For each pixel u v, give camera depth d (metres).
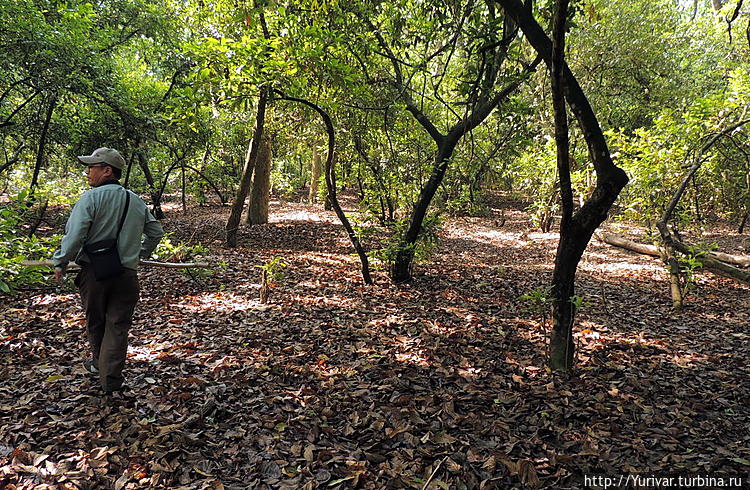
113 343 3.33
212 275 7.42
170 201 21.11
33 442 2.77
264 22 7.94
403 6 6.62
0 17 7.56
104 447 2.75
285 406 3.41
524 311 6.14
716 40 15.13
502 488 2.59
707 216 13.90
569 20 4.42
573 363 4.43
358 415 3.30
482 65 5.38
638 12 13.84
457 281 8.11
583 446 2.98
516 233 14.59
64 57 8.38
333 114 7.88
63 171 13.33
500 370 4.23
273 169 22.73
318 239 12.20
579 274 8.93
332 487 2.55
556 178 12.78
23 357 3.98
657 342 5.08
